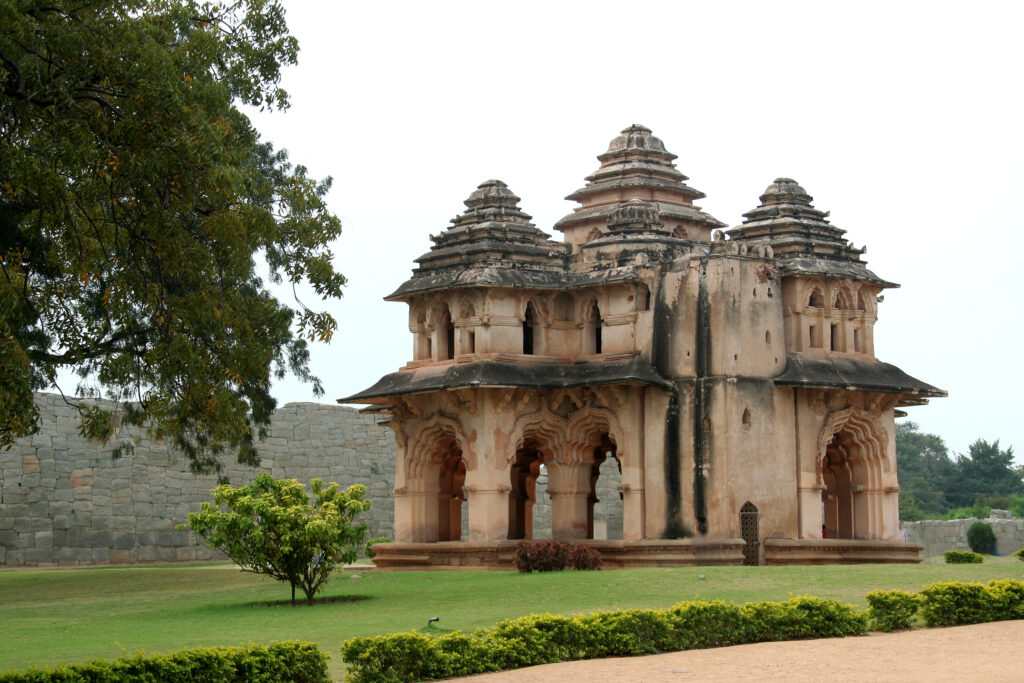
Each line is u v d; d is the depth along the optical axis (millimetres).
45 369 21078
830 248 34438
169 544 43031
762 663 17000
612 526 51969
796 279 33406
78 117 17531
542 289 33719
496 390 32594
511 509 36594
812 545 31859
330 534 25047
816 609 19750
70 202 18422
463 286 33000
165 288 20578
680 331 32312
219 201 18703
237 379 20016
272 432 46000
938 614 20781
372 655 16281
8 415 17250
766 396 32188
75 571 37062
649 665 17016
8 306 16391
